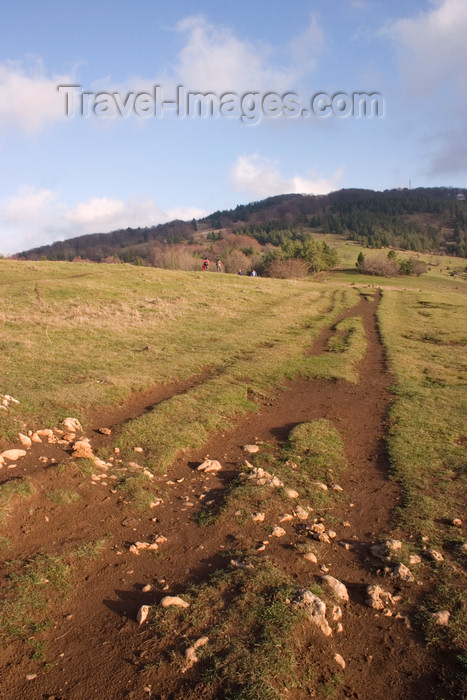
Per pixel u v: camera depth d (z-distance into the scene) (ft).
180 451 25.61
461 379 49.67
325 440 29.12
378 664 12.03
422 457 27.02
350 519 20.06
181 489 21.70
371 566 16.38
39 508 17.84
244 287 116.88
